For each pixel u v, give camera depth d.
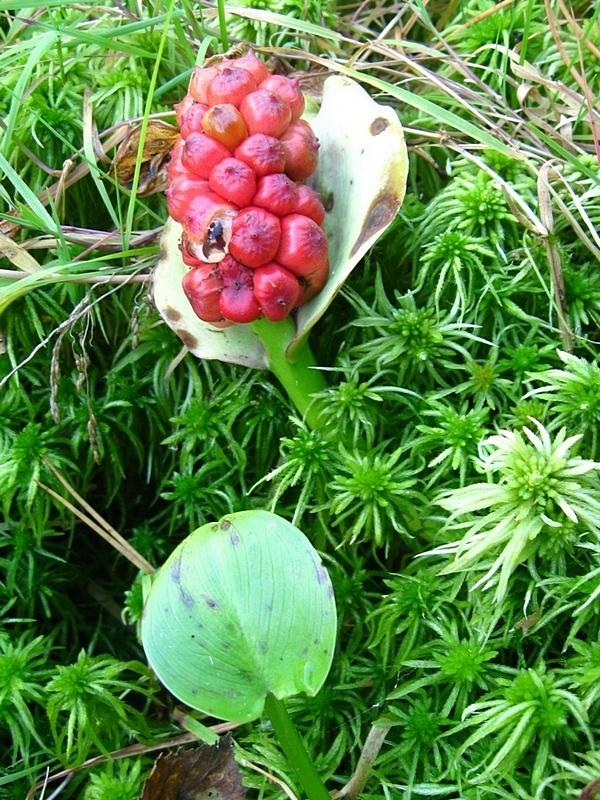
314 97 0.18
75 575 0.19
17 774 0.15
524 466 0.14
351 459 0.16
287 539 0.14
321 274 0.15
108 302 0.19
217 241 0.14
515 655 0.15
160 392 0.19
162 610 0.13
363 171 0.15
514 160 0.18
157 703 0.17
